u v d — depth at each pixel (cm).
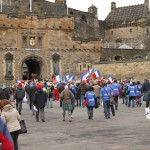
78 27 12131
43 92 3472
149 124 3088
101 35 12862
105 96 3572
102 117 3722
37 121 3494
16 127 1666
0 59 8831
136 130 2755
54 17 9169
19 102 4047
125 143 2231
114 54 9931
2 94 3538
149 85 4394
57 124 3259
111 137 2469
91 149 2080
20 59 8975
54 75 9125
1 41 8825
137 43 11862
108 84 4212
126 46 10831
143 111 4275
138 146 2127
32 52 9044
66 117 3822
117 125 3062
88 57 9381
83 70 9294
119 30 12569
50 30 9150
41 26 9088
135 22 12181
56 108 4978
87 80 6462
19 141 2412
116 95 4462
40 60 9094
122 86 5947
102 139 2403
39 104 3444
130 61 8625
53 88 6462
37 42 9088
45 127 3088
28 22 9006
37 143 2330
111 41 12719
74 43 9281
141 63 8438
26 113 4344
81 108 4944
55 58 9181
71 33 9281
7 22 8850
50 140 2431
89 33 12481
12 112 1680
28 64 9794
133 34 12262
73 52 9281
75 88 5381
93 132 2720
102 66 9112
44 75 9106
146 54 10238
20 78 8975
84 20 12488
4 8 10775
